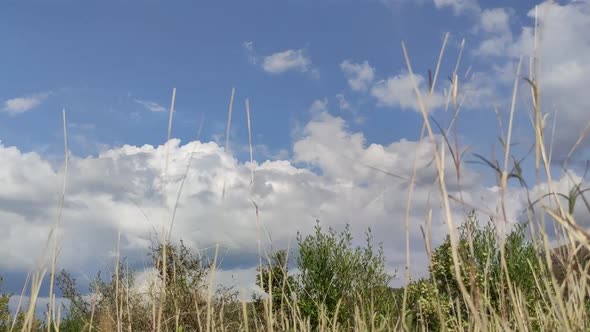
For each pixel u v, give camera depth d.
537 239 2.11
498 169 2.06
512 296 2.33
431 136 2.02
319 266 8.92
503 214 2.11
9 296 7.14
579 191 1.93
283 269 3.34
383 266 9.02
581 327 2.02
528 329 2.42
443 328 2.56
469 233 2.13
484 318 1.98
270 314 3.06
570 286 2.06
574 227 1.85
